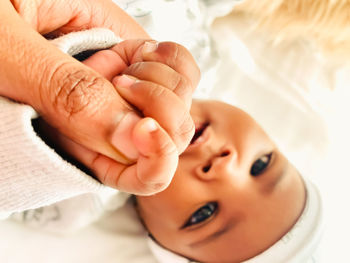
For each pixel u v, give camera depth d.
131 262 0.78
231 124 0.73
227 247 0.68
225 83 1.01
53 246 0.77
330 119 0.99
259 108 1.00
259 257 0.67
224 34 1.05
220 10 0.97
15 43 0.34
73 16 0.54
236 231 0.68
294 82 1.03
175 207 0.68
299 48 1.05
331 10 0.95
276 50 1.06
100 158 0.37
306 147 0.95
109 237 0.80
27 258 0.75
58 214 0.77
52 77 0.32
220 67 1.03
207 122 0.74
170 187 0.68
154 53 0.42
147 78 0.38
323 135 0.96
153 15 0.82
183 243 0.71
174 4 0.87
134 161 0.35
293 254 0.67
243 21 1.06
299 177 0.77
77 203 0.76
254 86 1.02
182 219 0.69
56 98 0.31
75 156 0.38
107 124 0.31
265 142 0.73
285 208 0.70
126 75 0.37
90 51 0.49
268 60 1.05
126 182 0.36
